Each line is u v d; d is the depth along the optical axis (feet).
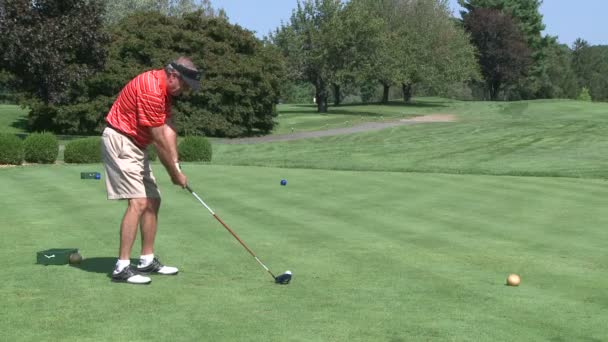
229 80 119.03
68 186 38.78
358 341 13.97
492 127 112.16
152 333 14.33
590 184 42.04
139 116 18.52
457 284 18.94
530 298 17.60
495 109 167.02
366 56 156.97
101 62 100.01
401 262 21.68
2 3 88.43
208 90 118.52
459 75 199.82
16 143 54.39
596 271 20.83
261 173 45.80
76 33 93.35
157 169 48.32
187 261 21.50
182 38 120.47
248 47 126.82
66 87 96.94
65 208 31.48
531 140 91.30
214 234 25.94
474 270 20.74
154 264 19.72
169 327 14.74
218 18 127.03
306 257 22.26
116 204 32.60
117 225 27.48
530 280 19.57
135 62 116.78
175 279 19.13
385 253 23.00
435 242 24.98
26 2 89.10
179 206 32.37
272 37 159.84
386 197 36.11
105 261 21.26
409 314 15.98
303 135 112.88
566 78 304.30
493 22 246.68
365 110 170.30
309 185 40.22
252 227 27.48
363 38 154.71
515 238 25.91
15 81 100.63
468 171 51.65
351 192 37.78
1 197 34.71
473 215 31.04
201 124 117.91
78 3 95.35
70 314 15.64
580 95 294.87
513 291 18.26
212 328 14.70
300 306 16.52
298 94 286.25
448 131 108.27
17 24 89.30
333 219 29.60
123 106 18.81
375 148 87.81
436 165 60.80
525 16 285.02
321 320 15.40
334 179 43.14
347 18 153.07
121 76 113.09
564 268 21.15
